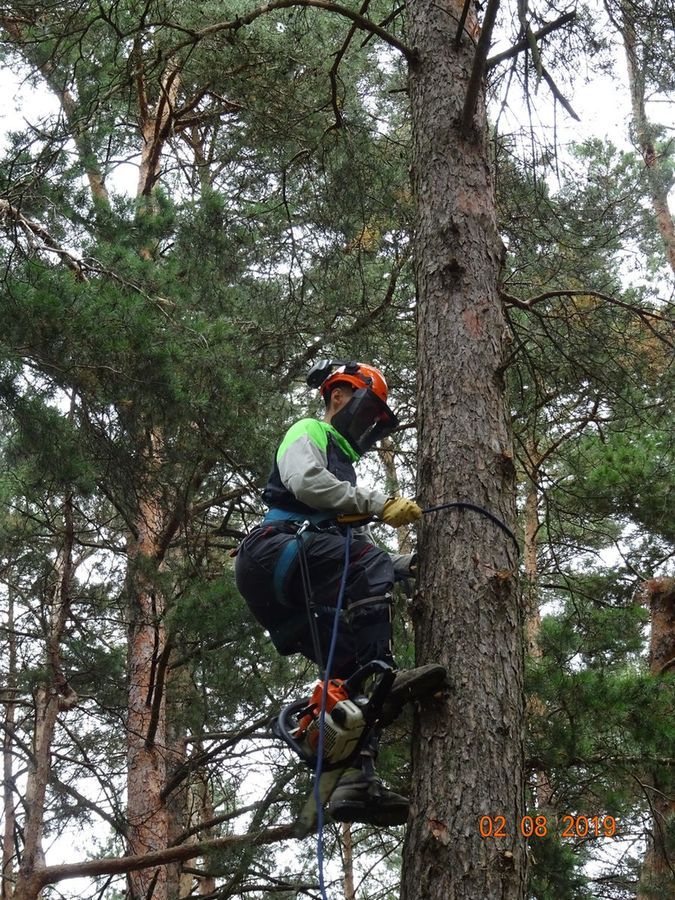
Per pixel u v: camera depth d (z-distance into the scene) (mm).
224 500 9102
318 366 4059
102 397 6910
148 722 9203
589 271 8305
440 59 4707
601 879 10266
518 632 3434
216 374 7039
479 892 2945
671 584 10766
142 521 8438
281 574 3553
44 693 8797
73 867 7512
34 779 8391
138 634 9609
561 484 10312
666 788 8023
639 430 10438
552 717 6820
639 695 6734
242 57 7555
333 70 5758
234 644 7699
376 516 3584
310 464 3525
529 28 4109
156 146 10609
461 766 3137
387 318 8898
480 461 3670
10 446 7281
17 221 6820
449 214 4270
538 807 7672
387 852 11469
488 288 4133
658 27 5152
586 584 11320
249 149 8977
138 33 5836
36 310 6352
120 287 7344
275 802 7438
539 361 7492
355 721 3146
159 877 8672
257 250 8914
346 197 7363
